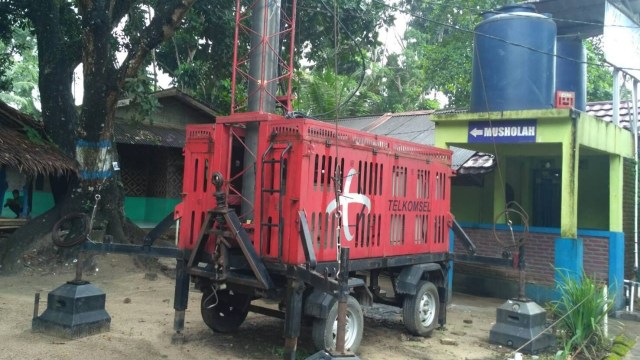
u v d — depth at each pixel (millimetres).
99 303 6723
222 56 14852
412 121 15406
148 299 9195
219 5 13883
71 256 11102
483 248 11906
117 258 11844
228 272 5875
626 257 11453
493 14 11211
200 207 6301
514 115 9812
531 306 7391
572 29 12609
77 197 11375
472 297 11336
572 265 9383
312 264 5355
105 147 11406
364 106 21156
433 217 7938
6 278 10328
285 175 5676
